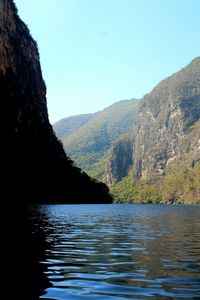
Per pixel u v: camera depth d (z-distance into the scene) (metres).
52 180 151.88
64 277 14.52
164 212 93.31
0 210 62.56
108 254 20.42
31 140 144.50
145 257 19.52
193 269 16.27
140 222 49.53
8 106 131.88
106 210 92.88
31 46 171.00
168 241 27.20
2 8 142.88
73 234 31.20
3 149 118.56
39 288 12.83
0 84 131.50
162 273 15.39
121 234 32.19
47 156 156.62
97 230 35.62
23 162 130.38
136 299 11.52
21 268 16.09
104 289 12.75
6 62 139.50
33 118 154.25
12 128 129.25
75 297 11.77
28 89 158.25
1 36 137.88
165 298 11.62
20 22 165.00
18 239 25.64
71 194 163.00
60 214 64.19
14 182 119.12
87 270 15.91
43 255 19.59
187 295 11.98
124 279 14.26
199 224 46.50
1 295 11.95
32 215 55.31
